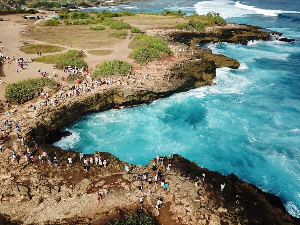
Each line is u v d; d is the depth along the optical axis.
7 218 25.06
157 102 47.97
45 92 44.47
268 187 30.86
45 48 65.62
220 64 58.81
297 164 33.91
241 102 47.59
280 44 76.69
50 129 38.59
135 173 30.19
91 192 27.59
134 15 113.81
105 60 57.59
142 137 39.50
